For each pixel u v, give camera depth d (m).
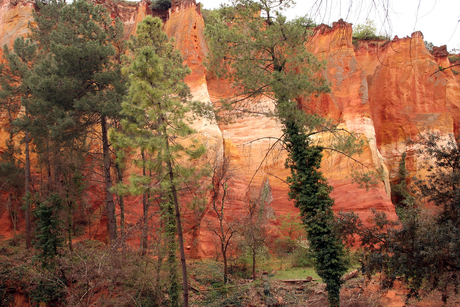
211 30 19.03
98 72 22.84
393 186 39.06
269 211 31.80
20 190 31.64
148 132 15.88
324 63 18.69
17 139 33.88
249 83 19.09
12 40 39.12
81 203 28.42
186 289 14.78
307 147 18.08
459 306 14.38
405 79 41.59
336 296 15.66
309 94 18.38
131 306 17.30
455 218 13.50
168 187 14.55
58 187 24.22
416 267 11.98
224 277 22.31
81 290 17.03
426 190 14.77
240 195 31.61
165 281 19.78
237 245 26.84
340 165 32.88
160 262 19.23
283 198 32.66
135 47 21.95
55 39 23.09
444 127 39.59
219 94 37.25
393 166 39.53
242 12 18.94
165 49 21.58
